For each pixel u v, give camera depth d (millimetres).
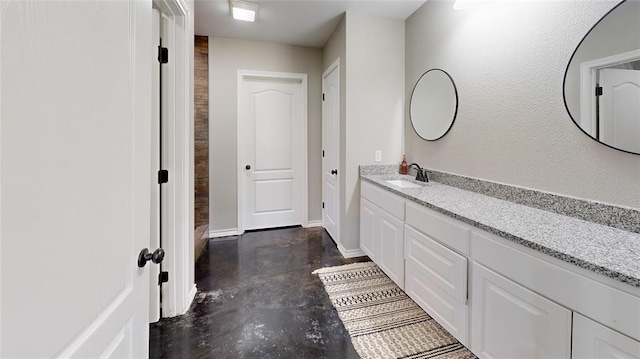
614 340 843
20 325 448
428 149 2576
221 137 3498
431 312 1704
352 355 1544
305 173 3852
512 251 1160
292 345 1624
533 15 1573
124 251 749
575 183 1391
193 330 1749
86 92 584
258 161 3742
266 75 3572
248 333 1726
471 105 2051
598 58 1273
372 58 2822
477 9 1973
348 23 2736
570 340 959
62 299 529
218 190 3527
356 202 2900
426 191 2057
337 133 3107
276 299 2109
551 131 1495
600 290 874
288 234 3627
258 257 2908
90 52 594
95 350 624
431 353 1554
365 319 1863
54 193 508
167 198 1838
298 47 3668
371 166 2871
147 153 877
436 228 1646
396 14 2791
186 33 1816
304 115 3777
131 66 774
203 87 3393
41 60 474
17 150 438
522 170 1669
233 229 3605
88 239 600
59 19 508
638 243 1049
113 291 698
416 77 2723
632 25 1157
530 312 1089
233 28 3154
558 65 1447
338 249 3107
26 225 456
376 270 2598
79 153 567
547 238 1107
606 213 1257
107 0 655
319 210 3936
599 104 1276
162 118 1790
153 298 1809
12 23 425
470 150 2072
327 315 1909
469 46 2055
